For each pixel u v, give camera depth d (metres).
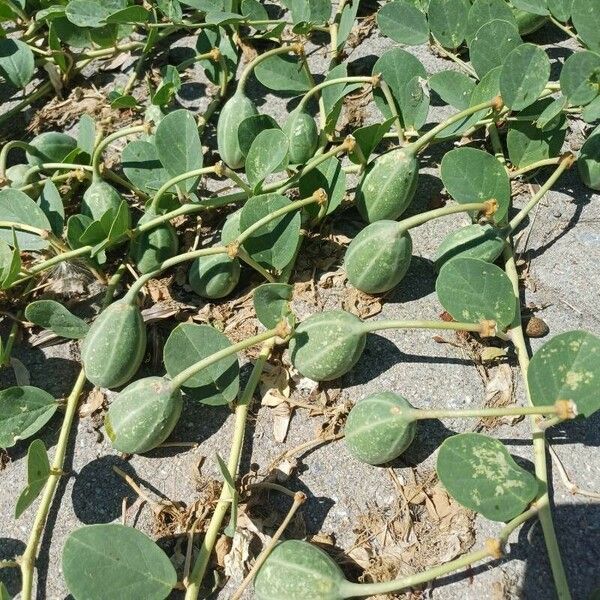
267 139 0.28
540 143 0.30
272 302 0.26
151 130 0.31
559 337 0.22
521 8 0.34
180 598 0.22
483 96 0.30
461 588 0.21
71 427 0.26
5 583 0.23
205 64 0.37
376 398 0.23
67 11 0.35
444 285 0.25
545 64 0.28
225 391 0.25
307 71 0.36
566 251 0.29
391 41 0.39
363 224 0.31
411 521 0.23
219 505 0.22
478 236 0.27
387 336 0.27
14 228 0.28
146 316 0.28
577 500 0.23
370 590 0.20
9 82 0.40
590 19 0.32
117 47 0.39
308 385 0.26
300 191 0.29
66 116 0.39
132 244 0.29
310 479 0.24
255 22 0.38
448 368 0.26
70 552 0.20
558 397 0.22
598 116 0.29
